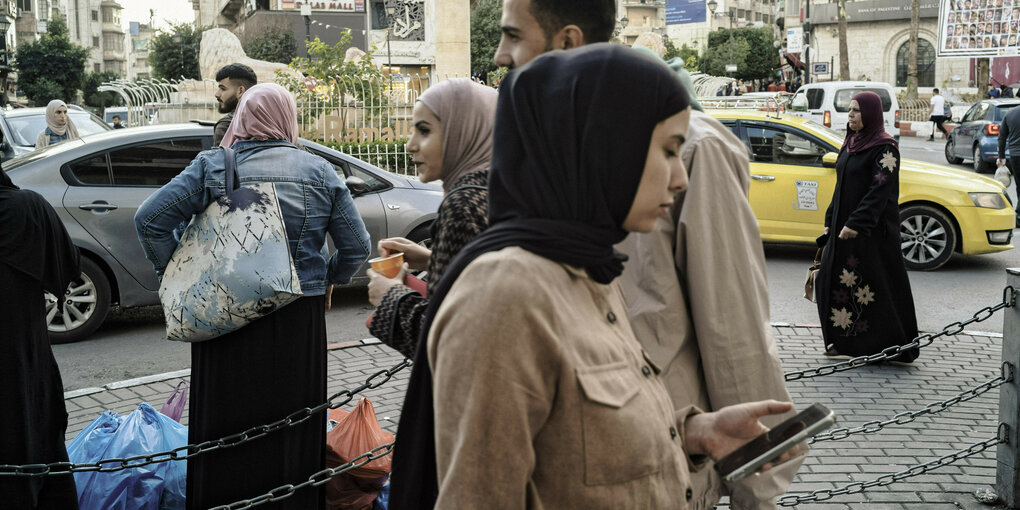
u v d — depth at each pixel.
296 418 3.29
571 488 1.36
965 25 24.06
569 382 1.33
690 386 2.29
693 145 2.24
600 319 1.43
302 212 3.33
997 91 35.19
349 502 3.62
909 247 9.88
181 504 3.60
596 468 1.35
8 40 75.12
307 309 3.36
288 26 56.34
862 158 5.89
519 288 1.30
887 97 24.39
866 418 5.17
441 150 2.36
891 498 4.07
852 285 6.04
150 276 7.15
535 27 2.22
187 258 3.22
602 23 2.23
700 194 2.21
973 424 5.08
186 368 6.35
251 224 3.21
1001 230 9.68
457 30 22.00
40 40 72.00
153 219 3.18
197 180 3.24
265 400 3.27
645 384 1.46
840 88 24.59
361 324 7.50
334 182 3.45
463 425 1.29
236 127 3.43
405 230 7.89
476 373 1.29
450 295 1.36
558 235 1.35
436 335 1.36
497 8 53.31
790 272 9.66
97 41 138.25
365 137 14.52
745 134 10.13
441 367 1.33
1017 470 3.87
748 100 13.77
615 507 1.37
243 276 3.13
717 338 2.21
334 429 3.74
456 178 2.35
